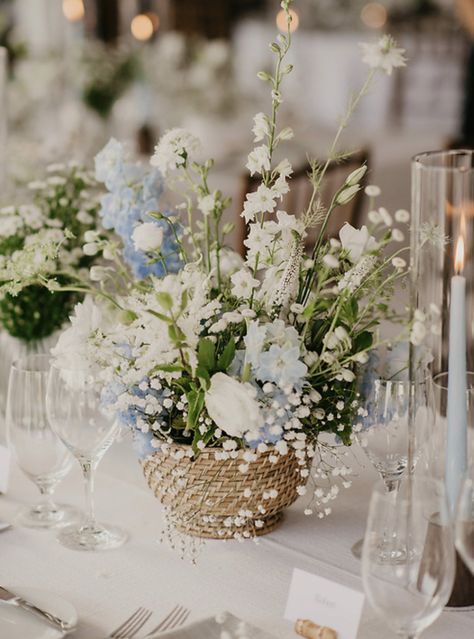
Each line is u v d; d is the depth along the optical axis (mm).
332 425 1250
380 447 1259
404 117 7117
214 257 1416
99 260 1882
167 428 1248
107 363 1251
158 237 1265
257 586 1200
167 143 1313
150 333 1189
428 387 1174
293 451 1239
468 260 1107
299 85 5359
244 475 1228
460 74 7223
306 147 3814
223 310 1278
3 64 2215
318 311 1290
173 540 1307
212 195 1314
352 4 7590
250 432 1148
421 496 923
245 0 7406
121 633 1091
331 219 2916
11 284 1387
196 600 1168
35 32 5871
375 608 935
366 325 1283
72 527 1357
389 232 1215
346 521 1374
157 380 1198
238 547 1294
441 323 1142
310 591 1088
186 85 4512
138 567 1247
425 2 7527
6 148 2262
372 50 1177
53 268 1441
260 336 1160
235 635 1031
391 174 3654
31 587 1143
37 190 1909
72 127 3932
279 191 1241
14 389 1305
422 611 923
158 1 6535
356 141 4008
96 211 1894
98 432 1283
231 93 4570
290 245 1250
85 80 4203
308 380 1235
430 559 914
